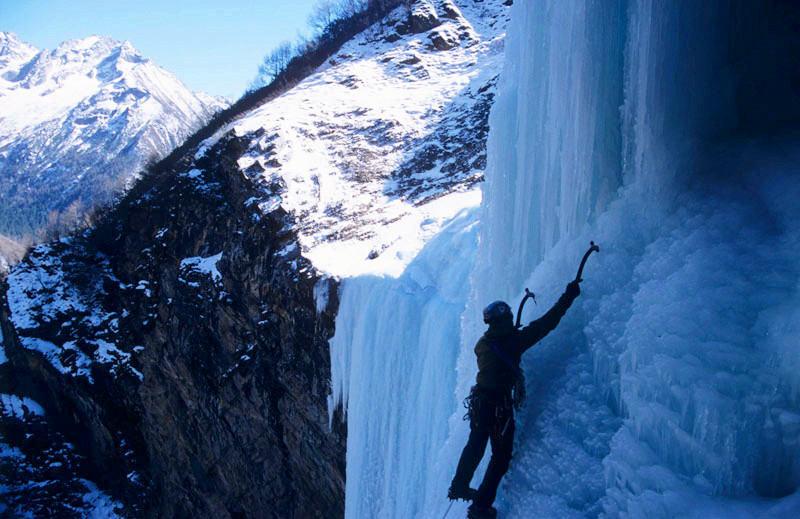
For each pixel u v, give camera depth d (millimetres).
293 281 13602
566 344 4988
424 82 22516
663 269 4559
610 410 4434
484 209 7242
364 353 11117
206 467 18031
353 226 14617
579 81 5504
